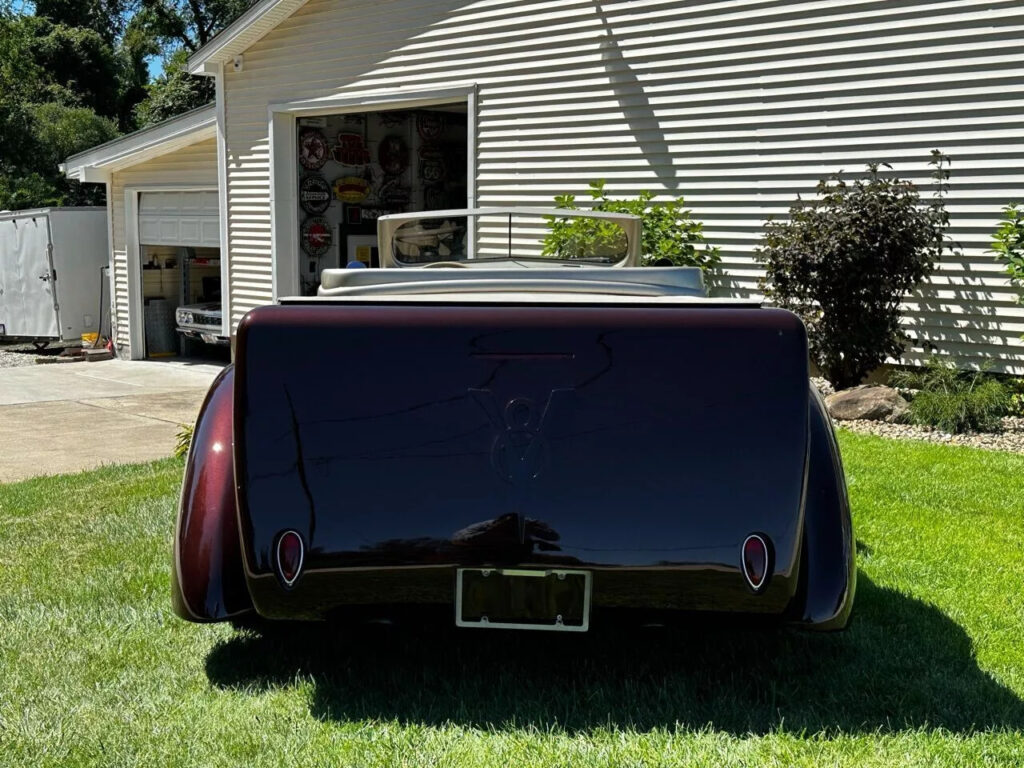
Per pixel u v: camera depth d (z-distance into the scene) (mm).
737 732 2889
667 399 2795
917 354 8461
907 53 8227
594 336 2812
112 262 17156
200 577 3053
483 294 3697
